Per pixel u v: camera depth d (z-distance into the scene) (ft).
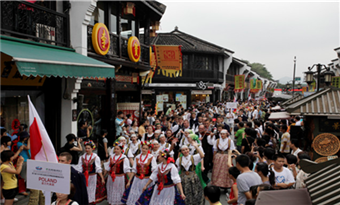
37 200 17.17
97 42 27.55
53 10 25.36
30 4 22.02
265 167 13.65
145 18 41.11
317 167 9.97
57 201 11.15
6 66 20.89
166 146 22.71
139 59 37.93
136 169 18.86
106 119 35.24
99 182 19.84
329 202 7.45
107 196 19.84
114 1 32.58
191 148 22.09
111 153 20.12
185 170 18.54
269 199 8.80
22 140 20.86
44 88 26.04
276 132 29.68
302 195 8.78
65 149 19.76
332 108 19.13
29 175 11.20
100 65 22.24
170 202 17.13
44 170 10.94
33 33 22.91
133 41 34.83
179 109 54.75
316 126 19.81
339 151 19.27
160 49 44.91
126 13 34.12
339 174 8.68
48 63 17.62
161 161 17.34
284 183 14.65
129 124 36.35
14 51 17.44
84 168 18.85
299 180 14.82
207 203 21.17
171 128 33.22
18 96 23.82
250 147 23.22
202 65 91.15
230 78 118.52
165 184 17.17
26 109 24.67
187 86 86.84
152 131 28.19
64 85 26.25
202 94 98.37
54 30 24.72
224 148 22.74
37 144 13.12
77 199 13.94
